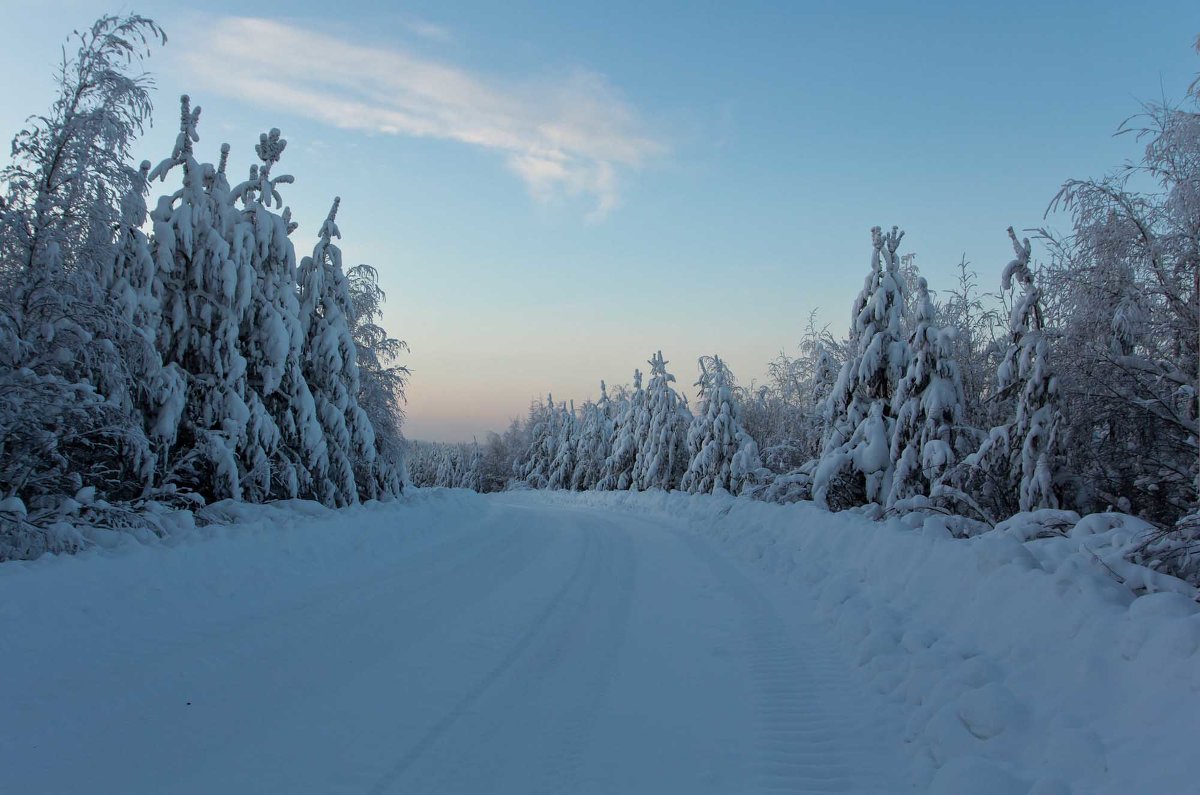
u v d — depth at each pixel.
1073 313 12.98
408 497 20.88
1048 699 4.01
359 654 5.99
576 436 56.06
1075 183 11.97
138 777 3.72
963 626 5.57
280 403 14.76
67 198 9.15
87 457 10.76
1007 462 12.71
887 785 3.73
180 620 6.59
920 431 14.63
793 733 4.45
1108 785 3.15
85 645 5.62
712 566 10.99
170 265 12.41
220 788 3.62
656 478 37.59
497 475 78.62
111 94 9.34
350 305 17.52
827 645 6.37
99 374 9.83
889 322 16.19
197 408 12.73
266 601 7.62
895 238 16.53
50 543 7.86
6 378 8.16
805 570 9.24
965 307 20.14
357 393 17.19
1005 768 3.55
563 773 3.88
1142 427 13.06
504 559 11.66
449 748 4.18
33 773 3.71
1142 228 11.70
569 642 6.57
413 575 9.72
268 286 14.34
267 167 14.85
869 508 12.02
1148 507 13.09
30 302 8.77
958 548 6.62
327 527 10.92
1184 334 11.83
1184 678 3.45
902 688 4.86
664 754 4.14
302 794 3.57
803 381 32.75
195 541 8.58
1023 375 12.44
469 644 6.40
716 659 6.04
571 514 24.69
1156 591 5.01
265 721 4.51
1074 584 4.89
